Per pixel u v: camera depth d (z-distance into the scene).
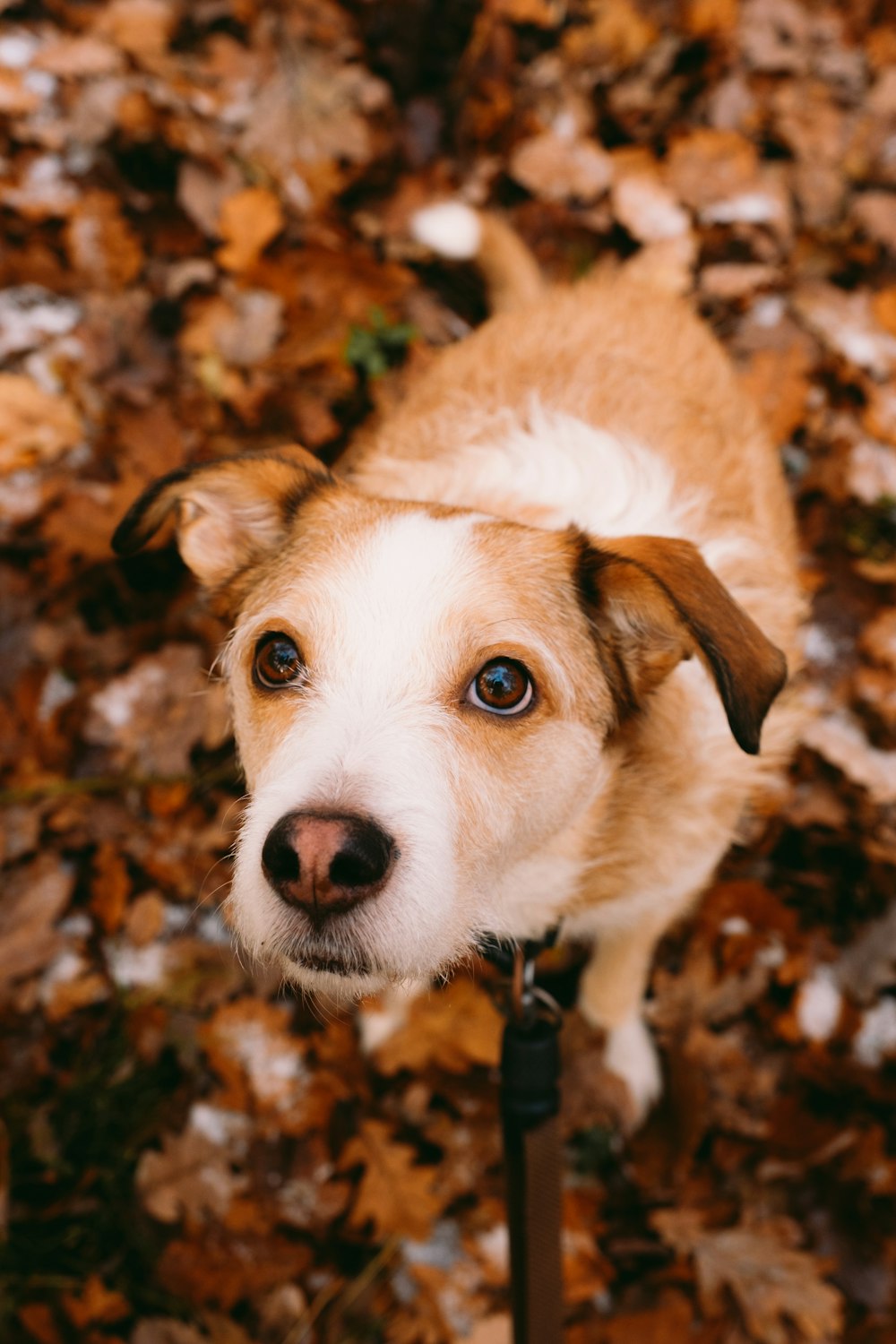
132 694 0.64
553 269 0.80
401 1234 0.55
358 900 0.37
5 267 0.72
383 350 0.73
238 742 0.43
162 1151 0.56
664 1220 0.55
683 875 0.49
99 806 0.62
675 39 0.86
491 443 0.50
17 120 0.76
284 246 0.76
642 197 0.81
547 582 0.41
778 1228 0.55
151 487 0.44
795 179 0.83
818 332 0.78
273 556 0.43
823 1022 0.61
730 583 0.48
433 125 0.81
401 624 0.38
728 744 0.47
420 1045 0.58
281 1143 0.57
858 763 0.65
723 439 0.54
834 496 0.73
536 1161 0.46
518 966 0.47
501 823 0.39
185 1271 0.53
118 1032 0.58
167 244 0.75
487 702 0.39
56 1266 0.53
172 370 0.71
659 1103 0.58
